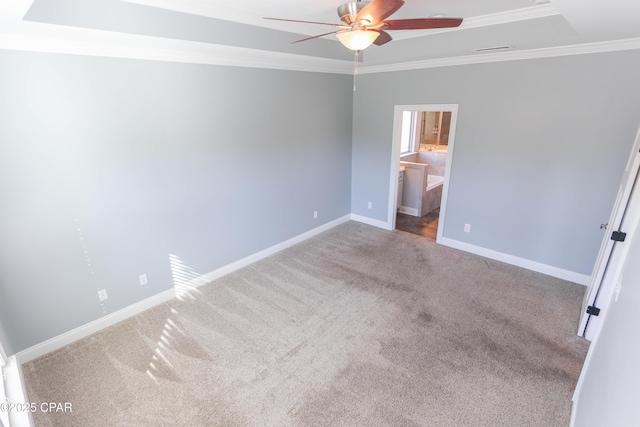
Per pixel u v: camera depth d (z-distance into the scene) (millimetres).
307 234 4902
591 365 1894
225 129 3482
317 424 2039
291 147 4270
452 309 3166
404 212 6203
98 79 2539
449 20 1908
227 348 2695
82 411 2143
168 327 2963
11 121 2219
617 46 2873
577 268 3578
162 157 3051
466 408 2131
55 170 2463
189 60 3025
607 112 3068
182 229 3367
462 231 4406
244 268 4039
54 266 2596
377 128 4883
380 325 2949
